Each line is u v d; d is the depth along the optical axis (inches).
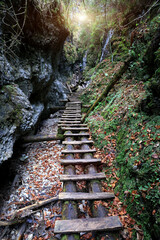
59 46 308.3
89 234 72.4
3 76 120.1
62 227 60.7
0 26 120.9
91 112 207.9
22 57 172.6
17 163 156.6
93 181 90.9
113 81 187.0
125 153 95.0
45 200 102.5
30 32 176.4
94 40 467.2
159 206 57.1
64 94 415.2
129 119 111.9
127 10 273.6
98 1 307.6
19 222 89.3
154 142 77.5
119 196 80.7
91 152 123.9
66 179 89.3
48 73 260.4
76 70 605.3
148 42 157.4
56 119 321.7
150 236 56.6
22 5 143.4
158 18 159.3
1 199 110.3
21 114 127.9
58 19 232.1
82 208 89.1
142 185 69.5
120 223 63.2
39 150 184.2
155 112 92.0
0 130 101.7
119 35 306.8
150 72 132.6
